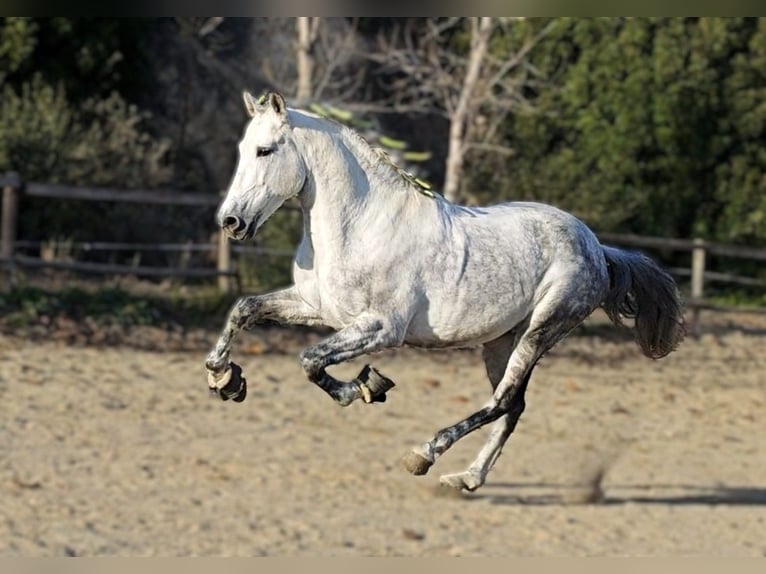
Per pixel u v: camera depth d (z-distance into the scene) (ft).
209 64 87.66
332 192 25.23
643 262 30.19
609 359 61.41
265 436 42.14
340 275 25.20
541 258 27.17
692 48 87.04
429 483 37.86
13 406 42.91
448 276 25.86
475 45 75.31
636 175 87.15
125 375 48.93
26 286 57.82
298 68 82.48
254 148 24.86
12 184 57.41
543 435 45.06
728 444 45.78
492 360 28.78
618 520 35.47
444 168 91.09
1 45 75.00
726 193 88.69
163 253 75.31
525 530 33.86
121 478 36.22
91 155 72.64
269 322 26.53
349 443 41.98
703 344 67.82
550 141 88.53
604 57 86.38
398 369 54.75
